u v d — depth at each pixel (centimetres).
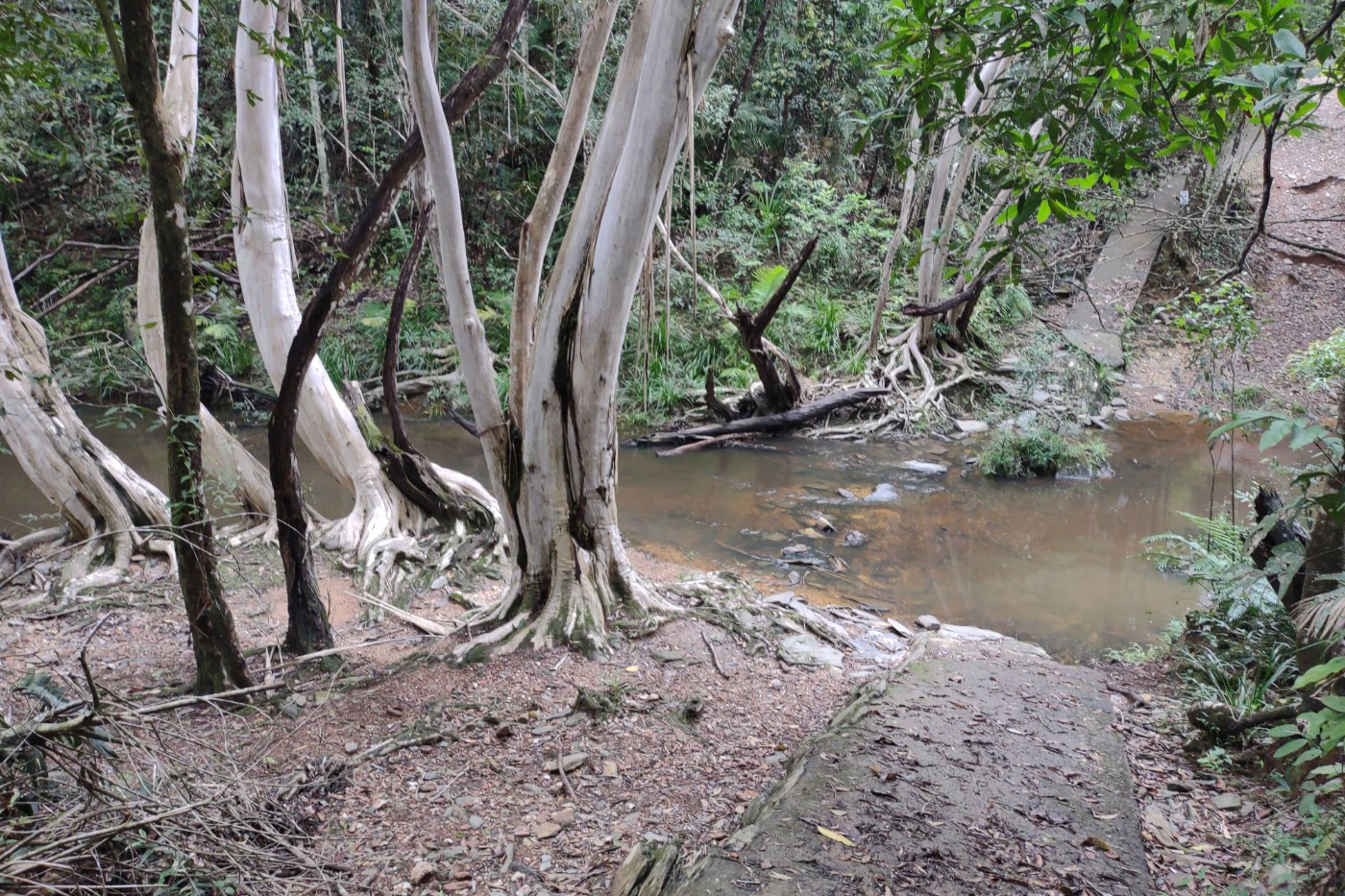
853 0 1591
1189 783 377
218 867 285
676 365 1316
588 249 465
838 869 283
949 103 258
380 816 345
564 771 379
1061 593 705
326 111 1375
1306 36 223
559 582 516
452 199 448
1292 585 506
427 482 701
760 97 1714
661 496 940
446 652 496
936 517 895
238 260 659
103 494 625
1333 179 1728
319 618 499
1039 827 321
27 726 262
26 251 1270
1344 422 357
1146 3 222
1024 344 1429
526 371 511
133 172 1107
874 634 580
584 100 459
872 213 1595
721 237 1515
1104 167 231
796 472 1041
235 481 594
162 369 665
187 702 329
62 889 236
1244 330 950
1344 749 329
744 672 492
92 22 410
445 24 785
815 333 1391
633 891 285
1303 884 285
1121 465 1089
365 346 1355
